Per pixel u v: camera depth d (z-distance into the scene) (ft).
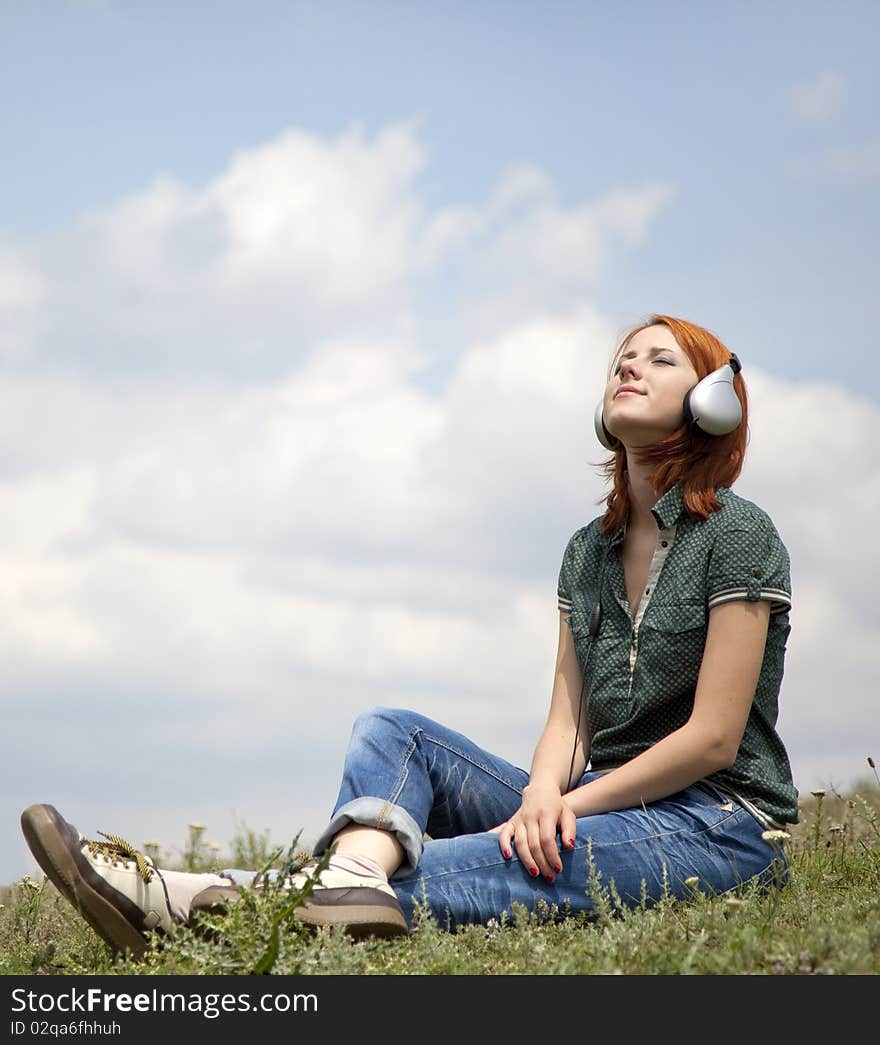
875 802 19.31
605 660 12.45
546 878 11.17
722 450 12.57
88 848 9.70
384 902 10.05
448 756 11.95
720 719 11.43
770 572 11.75
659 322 13.09
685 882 11.14
